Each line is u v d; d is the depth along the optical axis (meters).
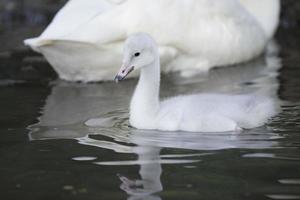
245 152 10.22
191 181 9.14
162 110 11.81
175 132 11.43
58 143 10.87
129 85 15.09
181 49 15.80
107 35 14.73
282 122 11.71
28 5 21.55
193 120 11.48
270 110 12.09
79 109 12.99
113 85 15.11
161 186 9.01
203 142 10.78
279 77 15.24
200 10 15.78
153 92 11.83
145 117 11.75
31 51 17.89
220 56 16.31
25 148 10.63
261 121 11.74
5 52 17.83
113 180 9.25
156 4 15.21
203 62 16.23
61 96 14.03
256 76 15.47
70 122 12.11
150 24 15.16
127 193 8.80
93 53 14.84
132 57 11.93
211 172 9.45
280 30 20.30
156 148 10.53
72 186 9.07
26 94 14.20
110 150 10.48
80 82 15.41
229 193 8.74
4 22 21.05
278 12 17.72
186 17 15.59
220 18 16.11
